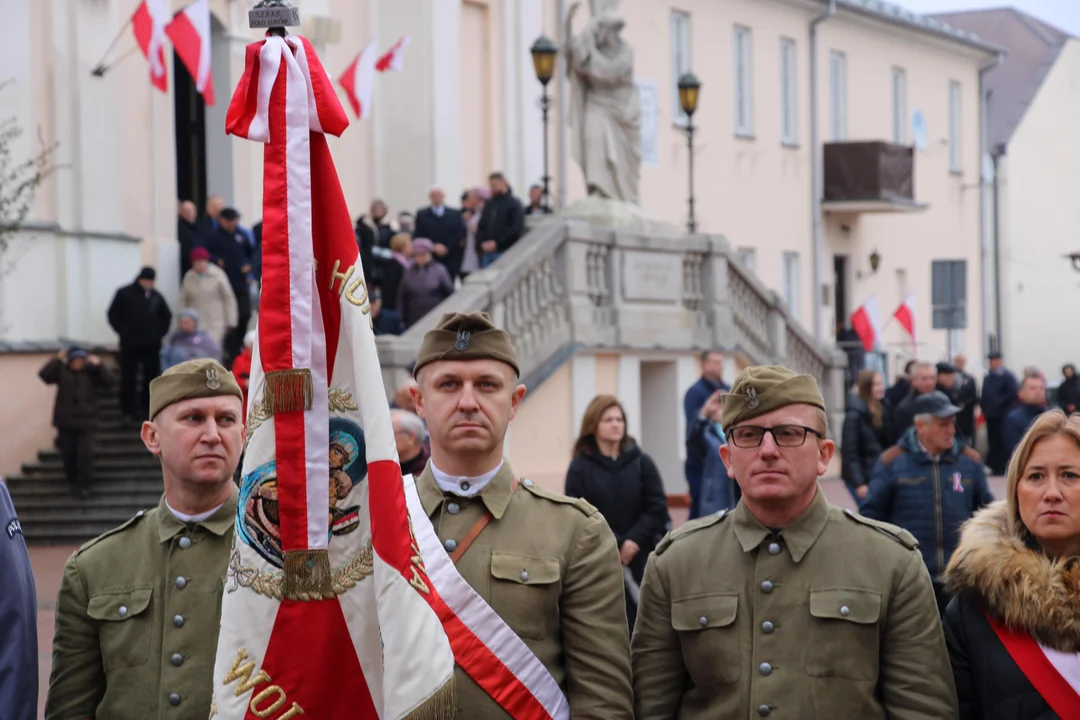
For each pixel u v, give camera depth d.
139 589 5.16
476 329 4.95
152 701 5.06
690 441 12.71
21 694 4.62
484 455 4.99
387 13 25.44
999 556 4.79
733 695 4.86
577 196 29.02
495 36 27.30
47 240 19.62
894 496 8.92
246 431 4.50
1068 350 48.38
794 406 4.88
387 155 25.47
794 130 35.75
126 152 20.84
